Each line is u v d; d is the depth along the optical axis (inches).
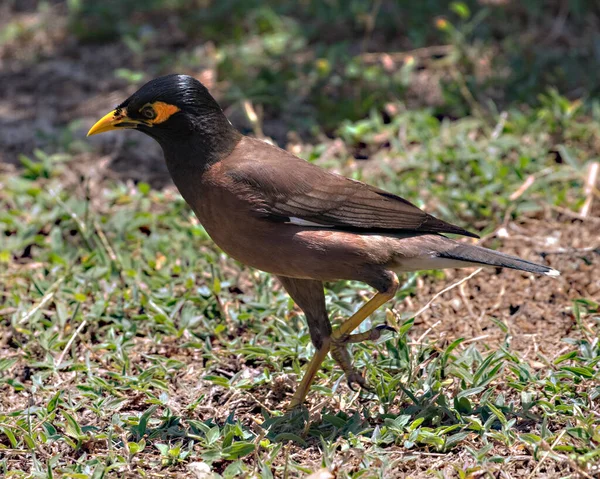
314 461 324.5
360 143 577.9
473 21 653.9
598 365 365.1
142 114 356.5
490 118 584.1
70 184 552.1
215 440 331.9
